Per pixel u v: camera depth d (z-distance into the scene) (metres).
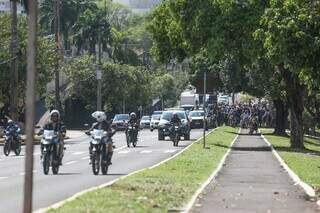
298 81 68.25
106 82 145.38
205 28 71.94
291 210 25.14
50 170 43.44
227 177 39.84
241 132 116.06
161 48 82.69
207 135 96.00
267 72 82.25
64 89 142.62
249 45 69.25
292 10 37.25
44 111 138.88
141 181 32.97
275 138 95.12
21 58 95.50
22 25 98.38
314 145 89.44
